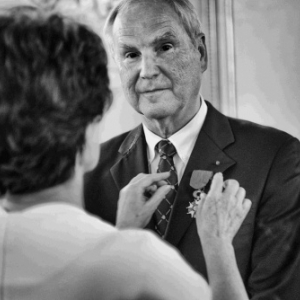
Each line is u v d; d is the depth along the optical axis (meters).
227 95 3.29
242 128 2.06
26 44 1.02
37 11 1.08
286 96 3.30
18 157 1.02
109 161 2.13
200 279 1.02
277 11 3.29
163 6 1.92
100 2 2.94
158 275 0.98
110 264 0.98
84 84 1.05
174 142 2.02
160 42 1.91
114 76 3.09
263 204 1.92
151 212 1.55
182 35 1.93
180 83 1.93
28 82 1.01
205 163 1.98
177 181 2.00
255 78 3.32
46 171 1.04
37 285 0.96
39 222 1.02
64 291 0.96
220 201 1.43
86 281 0.97
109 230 1.04
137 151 2.08
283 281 1.84
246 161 1.96
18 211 1.07
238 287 1.30
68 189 1.08
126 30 1.93
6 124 1.01
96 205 2.07
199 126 2.04
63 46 1.03
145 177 1.61
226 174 1.96
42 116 1.01
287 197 1.91
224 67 3.28
